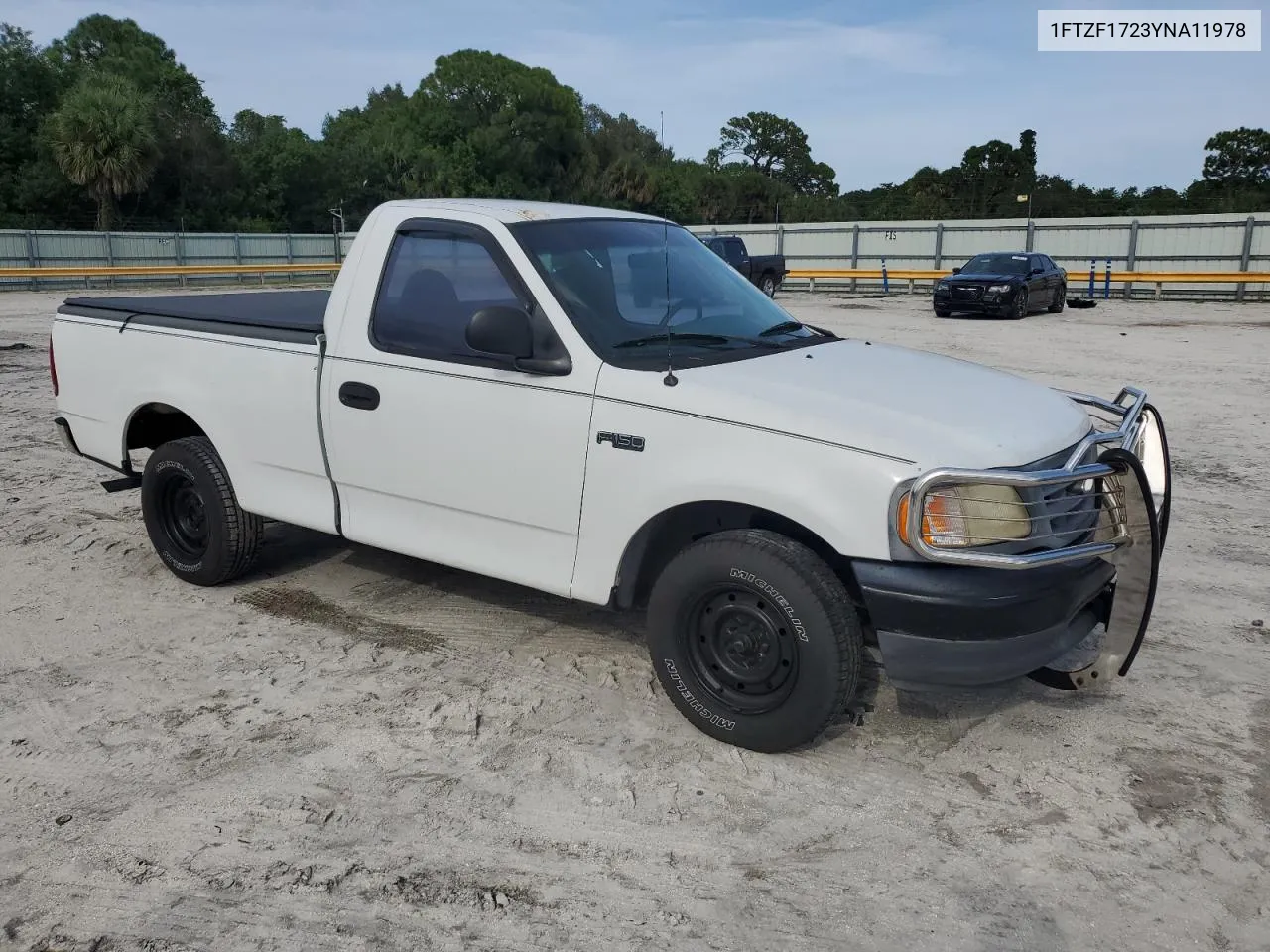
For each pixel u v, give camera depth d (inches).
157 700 159.0
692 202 2938.0
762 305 182.2
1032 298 874.1
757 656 139.6
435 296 164.2
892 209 3388.3
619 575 149.1
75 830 125.7
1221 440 354.6
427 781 136.7
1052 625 130.5
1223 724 152.7
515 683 165.2
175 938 107.6
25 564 220.2
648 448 141.4
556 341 150.6
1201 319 858.8
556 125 2603.3
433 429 163.0
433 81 2573.8
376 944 106.9
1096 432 147.8
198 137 1937.7
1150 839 124.8
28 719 152.9
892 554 126.6
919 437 129.2
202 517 202.7
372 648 178.1
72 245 1274.6
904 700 159.0
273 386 183.0
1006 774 139.1
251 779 137.0
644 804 132.0
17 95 1897.1
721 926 109.9
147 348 203.8
